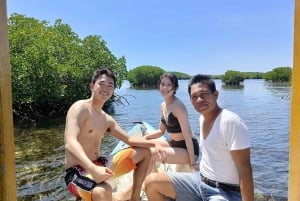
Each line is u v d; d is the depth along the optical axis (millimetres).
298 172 1179
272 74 81375
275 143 10266
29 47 16797
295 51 1173
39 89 17031
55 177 6461
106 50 25094
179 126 4000
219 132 2543
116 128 3445
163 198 3029
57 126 14383
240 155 2426
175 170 4402
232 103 26969
